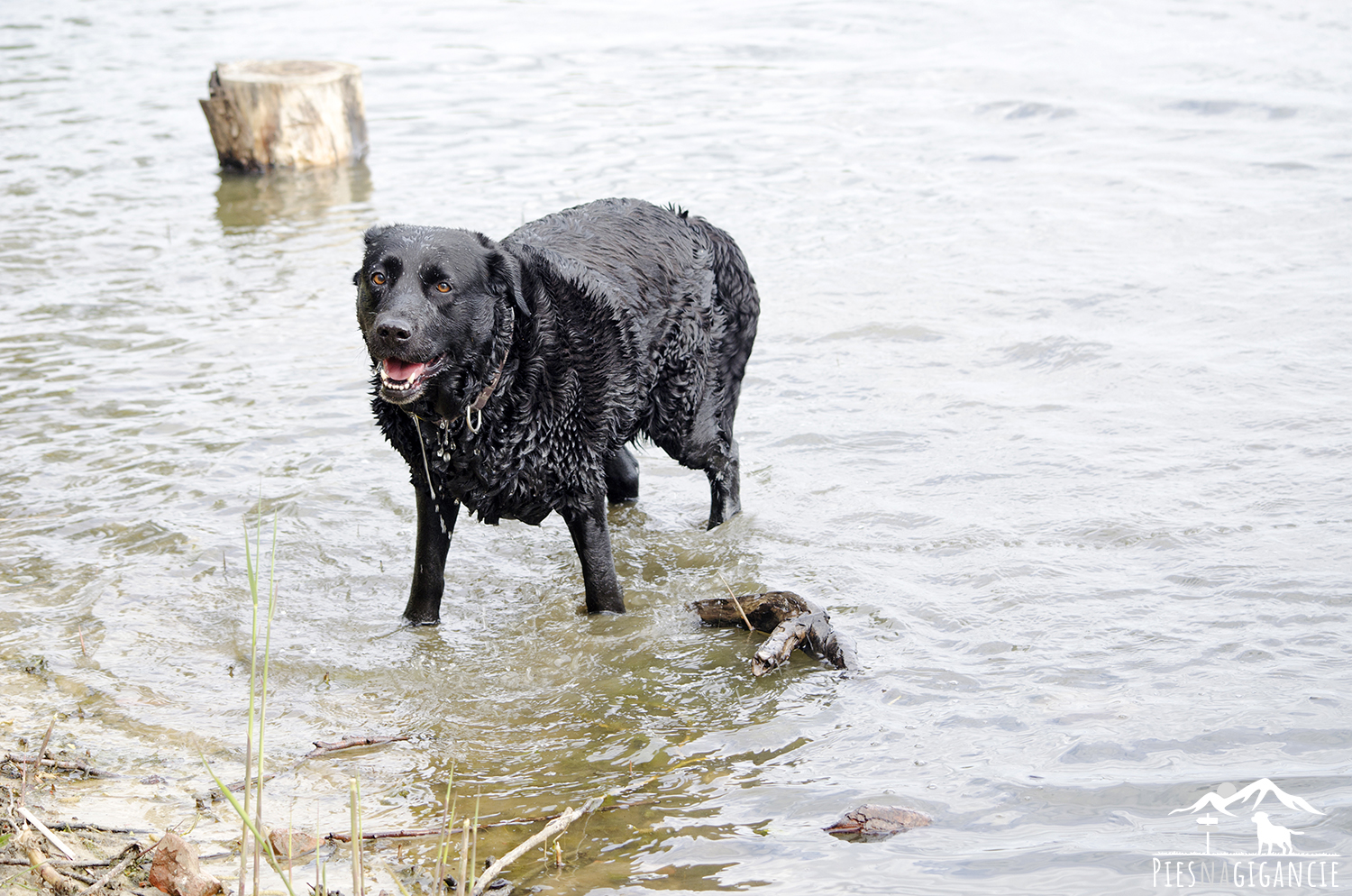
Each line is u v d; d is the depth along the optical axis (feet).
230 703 17.48
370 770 15.93
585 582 19.80
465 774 15.80
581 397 18.57
